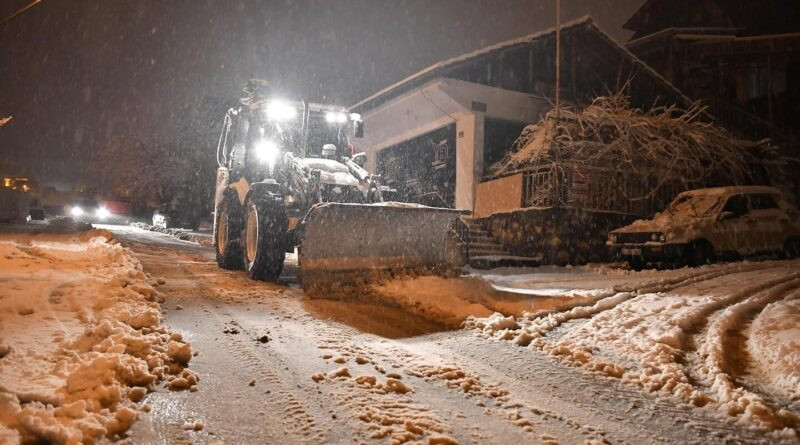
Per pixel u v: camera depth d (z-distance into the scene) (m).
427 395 3.66
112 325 4.23
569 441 3.00
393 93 18.08
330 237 7.64
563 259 12.88
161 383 3.64
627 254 12.02
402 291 7.22
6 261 7.41
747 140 20.16
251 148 10.10
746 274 9.87
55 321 4.47
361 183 9.10
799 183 20.78
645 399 3.74
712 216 11.77
